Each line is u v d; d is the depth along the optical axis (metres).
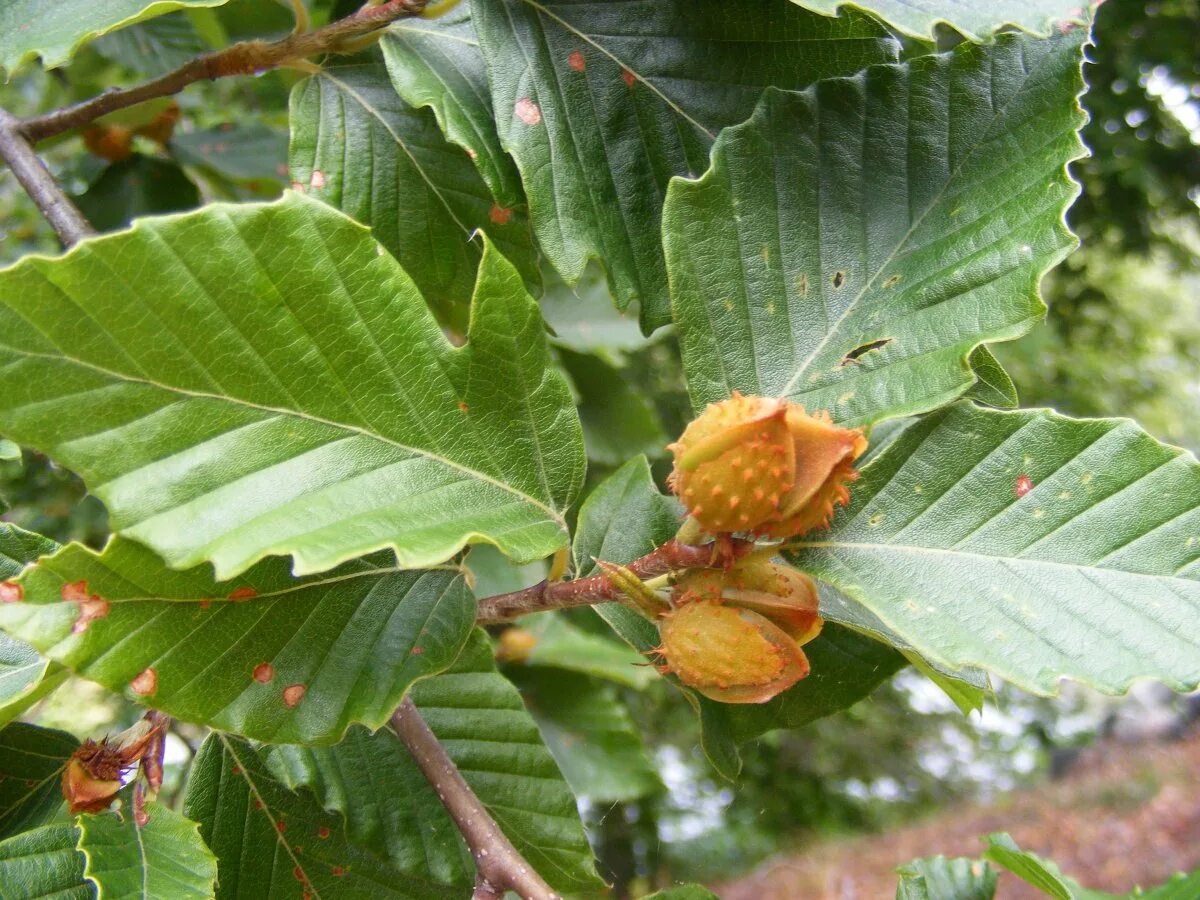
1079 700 1.56
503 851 0.15
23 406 0.10
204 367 0.11
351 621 0.13
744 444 0.11
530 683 0.29
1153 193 0.79
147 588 0.12
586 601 0.13
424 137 0.17
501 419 0.13
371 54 0.18
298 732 0.12
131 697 0.12
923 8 0.13
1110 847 1.17
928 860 0.20
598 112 0.15
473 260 0.18
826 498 0.12
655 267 0.15
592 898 0.31
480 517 0.12
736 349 0.14
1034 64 0.14
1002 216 0.13
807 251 0.14
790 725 0.17
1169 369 1.56
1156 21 0.69
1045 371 0.95
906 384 0.13
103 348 0.11
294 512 0.11
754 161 0.14
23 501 0.37
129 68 0.28
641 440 0.29
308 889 0.17
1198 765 1.31
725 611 0.12
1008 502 0.12
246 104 0.44
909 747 1.08
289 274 0.11
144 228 0.11
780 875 1.01
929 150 0.14
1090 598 0.12
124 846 0.13
